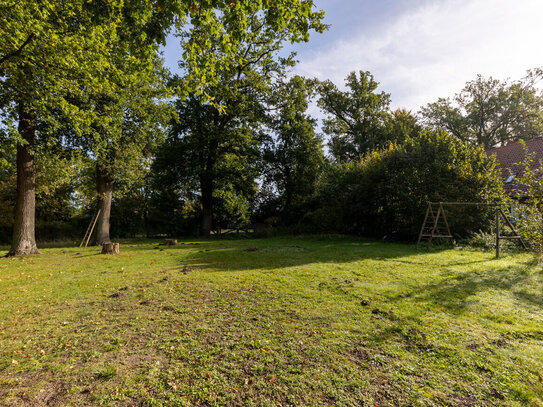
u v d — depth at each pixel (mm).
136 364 2889
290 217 24953
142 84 15531
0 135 9992
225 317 4105
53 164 13508
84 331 3732
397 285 5660
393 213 15250
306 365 2807
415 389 2424
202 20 4512
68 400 2350
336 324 3770
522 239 10062
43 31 7363
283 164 25672
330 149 35375
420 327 3641
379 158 16938
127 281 6473
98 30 7945
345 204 18203
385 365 2795
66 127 13125
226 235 23828
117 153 16297
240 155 23812
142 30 4879
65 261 9836
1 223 22156
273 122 25875
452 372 2668
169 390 2457
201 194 26047
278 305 4574
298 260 9078
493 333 3469
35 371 2803
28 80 8898
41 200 23062
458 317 3969
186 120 22891
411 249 11297
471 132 33531
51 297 5328
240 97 21750
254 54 19625
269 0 4535
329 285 5715
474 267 7293
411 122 37000
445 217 11641
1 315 4367
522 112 31094
